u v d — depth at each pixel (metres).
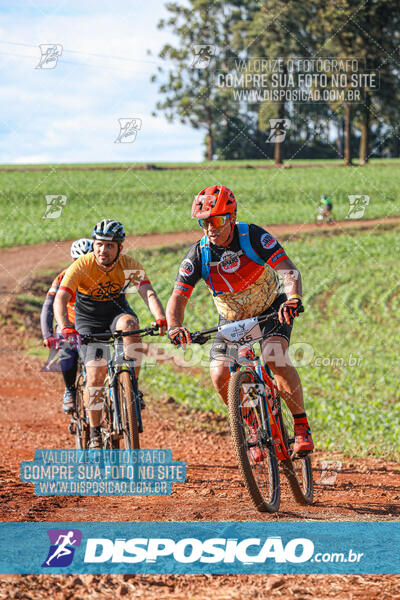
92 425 8.17
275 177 79.00
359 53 72.81
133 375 7.99
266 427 6.58
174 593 4.30
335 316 29.23
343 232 49.94
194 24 83.06
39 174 86.19
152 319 25.83
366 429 13.75
